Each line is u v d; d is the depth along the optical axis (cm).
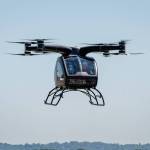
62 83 8025
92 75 7975
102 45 7919
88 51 8006
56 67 8131
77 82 7956
